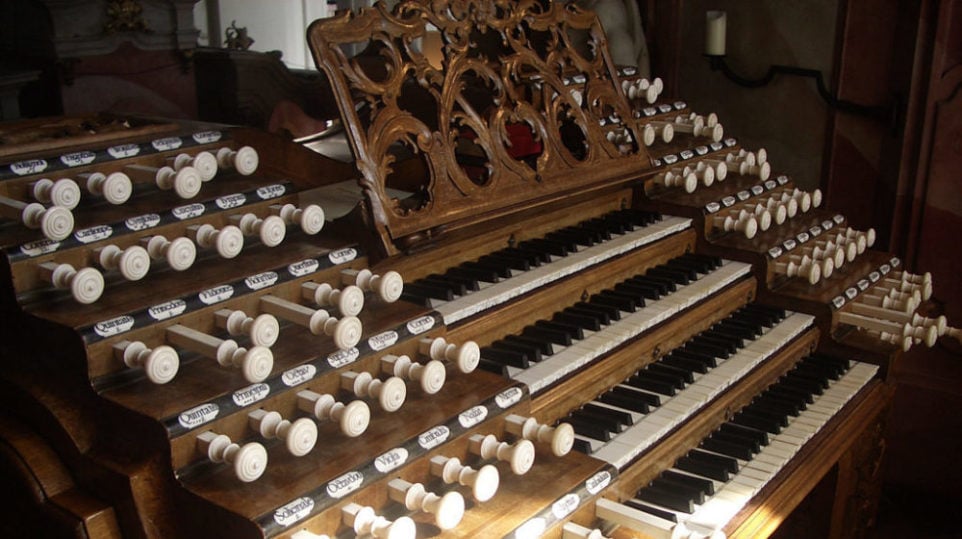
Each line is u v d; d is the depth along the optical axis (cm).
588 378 286
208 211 247
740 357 334
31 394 206
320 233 275
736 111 533
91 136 258
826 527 367
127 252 211
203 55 602
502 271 306
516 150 399
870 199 488
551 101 330
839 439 322
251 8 737
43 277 209
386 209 266
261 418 205
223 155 262
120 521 198
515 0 325
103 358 203
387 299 248
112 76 559
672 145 426
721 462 284
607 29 524
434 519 210
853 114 484
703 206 390
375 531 196
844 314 381
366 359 235
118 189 228
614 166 353
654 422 281
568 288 317
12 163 227
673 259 380
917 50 448
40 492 199
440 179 284
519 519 218
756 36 515
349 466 207
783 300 383
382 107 285
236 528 188
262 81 614
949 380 470
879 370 372
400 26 282
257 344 211
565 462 246
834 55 485
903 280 412
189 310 219
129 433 200
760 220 394
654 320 321
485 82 309
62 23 524
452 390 248
